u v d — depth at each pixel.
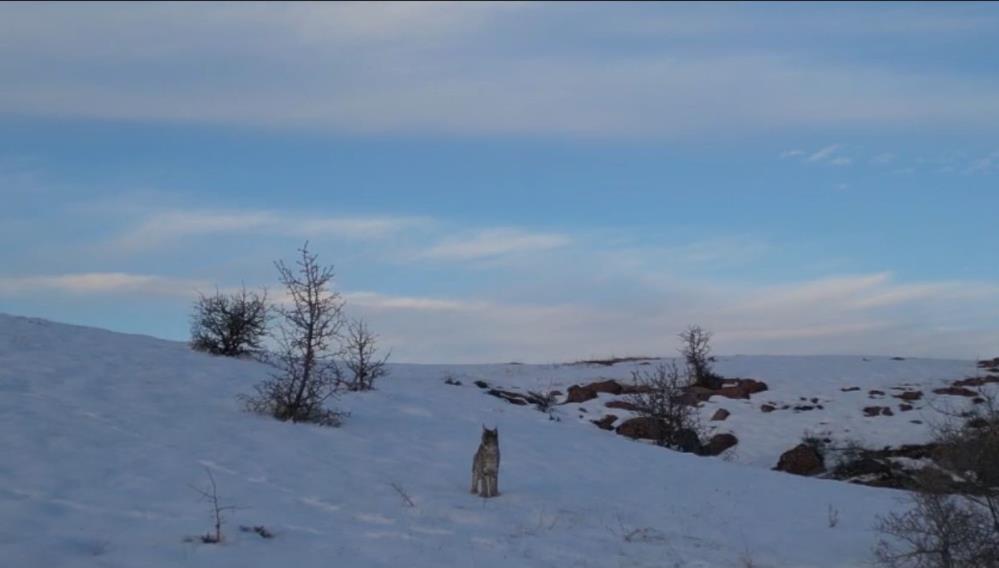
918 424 31.34
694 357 39.47
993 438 10.78
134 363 22.66
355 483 14.30
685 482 17.83
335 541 11.20
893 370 40.78
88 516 10.88
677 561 11.78
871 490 19.20
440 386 32.41
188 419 17.30
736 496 16.75
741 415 33.81
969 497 10.66
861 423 32.12
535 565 11.04
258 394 20.66
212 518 11.40
